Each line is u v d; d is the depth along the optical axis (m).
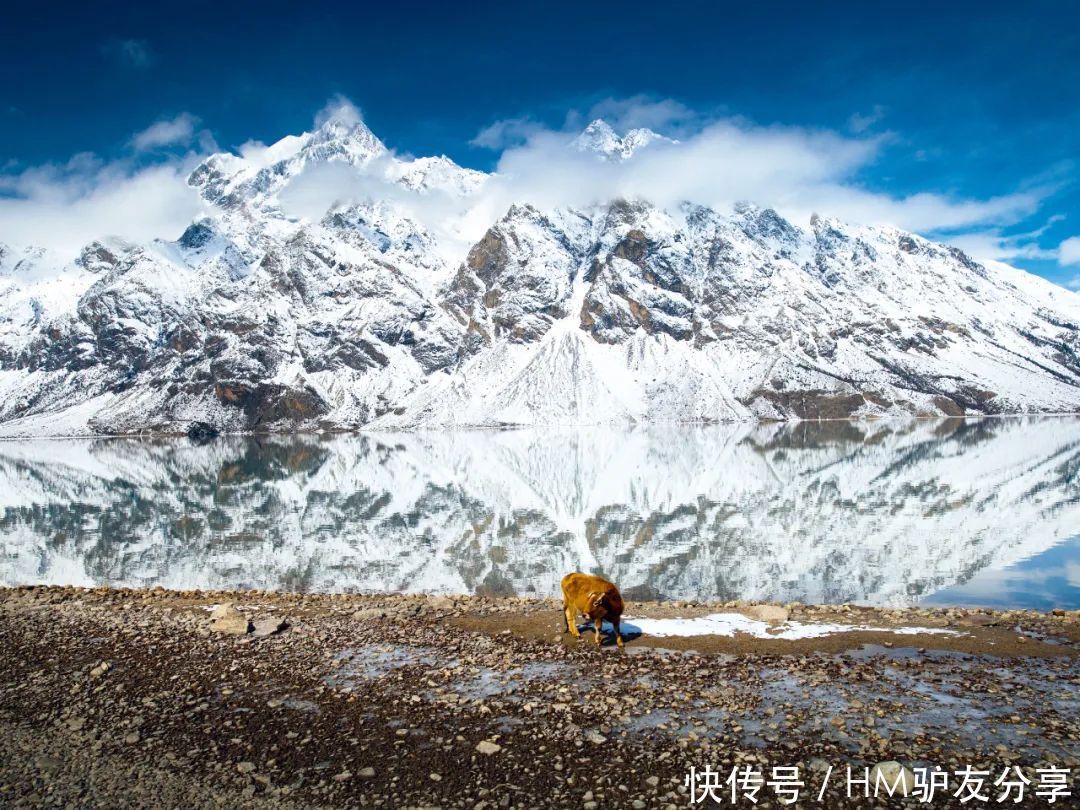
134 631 22.00
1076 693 16.03
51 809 11.89
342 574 41.75
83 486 100.94
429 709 15.62
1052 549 42.12
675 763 13.05
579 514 65.44
